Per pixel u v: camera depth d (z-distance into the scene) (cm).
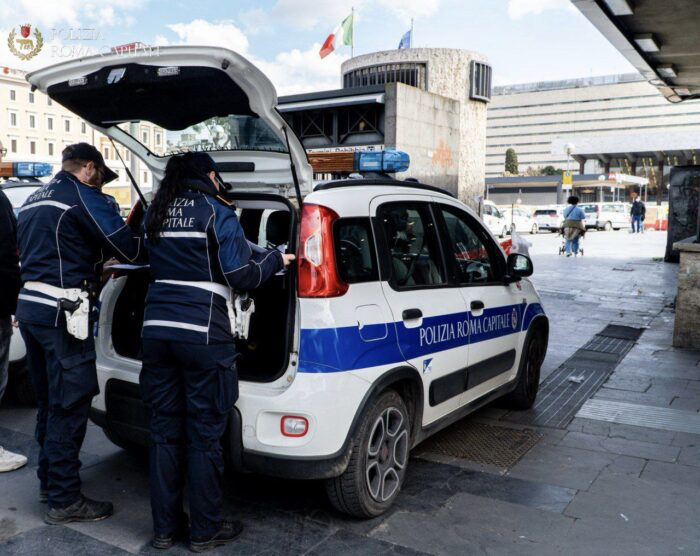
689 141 7125
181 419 311
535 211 3538
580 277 1399
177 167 304
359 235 338
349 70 2773
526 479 396
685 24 958
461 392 411
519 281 506
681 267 745
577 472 408
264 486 381
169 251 298
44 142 7844
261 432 307
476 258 449
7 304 384
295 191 334
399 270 363
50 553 305
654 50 1083
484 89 2725
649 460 429
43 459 348
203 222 292
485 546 316
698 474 407
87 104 342
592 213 3644
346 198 336
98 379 365
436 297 384
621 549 316
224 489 376
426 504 360
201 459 300
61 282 319
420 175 2173
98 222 319
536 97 13800
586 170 9550
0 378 397
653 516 350
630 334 831
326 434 304
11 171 777
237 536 320
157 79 302
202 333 290
